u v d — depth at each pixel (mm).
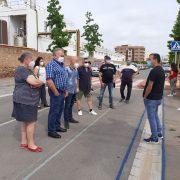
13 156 3162
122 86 7316
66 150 3412
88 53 27109
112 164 3023
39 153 3281
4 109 5977
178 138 4051
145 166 2992
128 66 7250
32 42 19750
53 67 3750
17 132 4152
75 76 4508
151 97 3639
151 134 3910
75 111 5863
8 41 19609
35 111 3270
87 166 2951
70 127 4516
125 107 6570
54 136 3885
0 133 4086
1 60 13594
